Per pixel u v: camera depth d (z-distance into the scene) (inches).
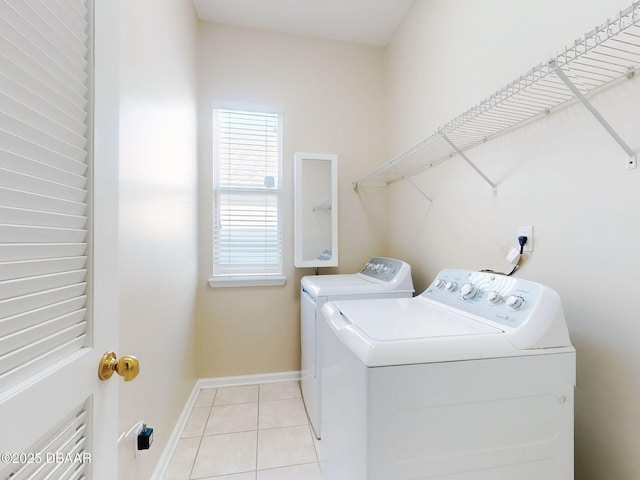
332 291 67.9
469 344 33.8
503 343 34.3
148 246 50.2
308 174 90.9
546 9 43.0
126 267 42.0
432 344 33.2
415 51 81.9
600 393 36.6
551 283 43.1
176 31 67.0
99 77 25.6
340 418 40.4
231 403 81.2
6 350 17.1
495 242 53.7
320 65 97.3
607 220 35.9
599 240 36.8
